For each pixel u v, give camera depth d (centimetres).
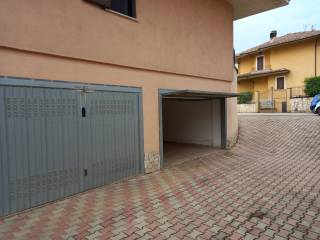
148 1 714
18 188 459
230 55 1092
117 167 644
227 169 761
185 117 1234
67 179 535
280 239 375
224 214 456
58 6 513
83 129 565
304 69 2492
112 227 409
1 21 435
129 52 662
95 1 573
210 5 965
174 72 805
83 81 567
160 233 391
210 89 987
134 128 688
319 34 2309
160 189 587
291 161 839
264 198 530
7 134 444
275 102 2566
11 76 451
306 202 508
